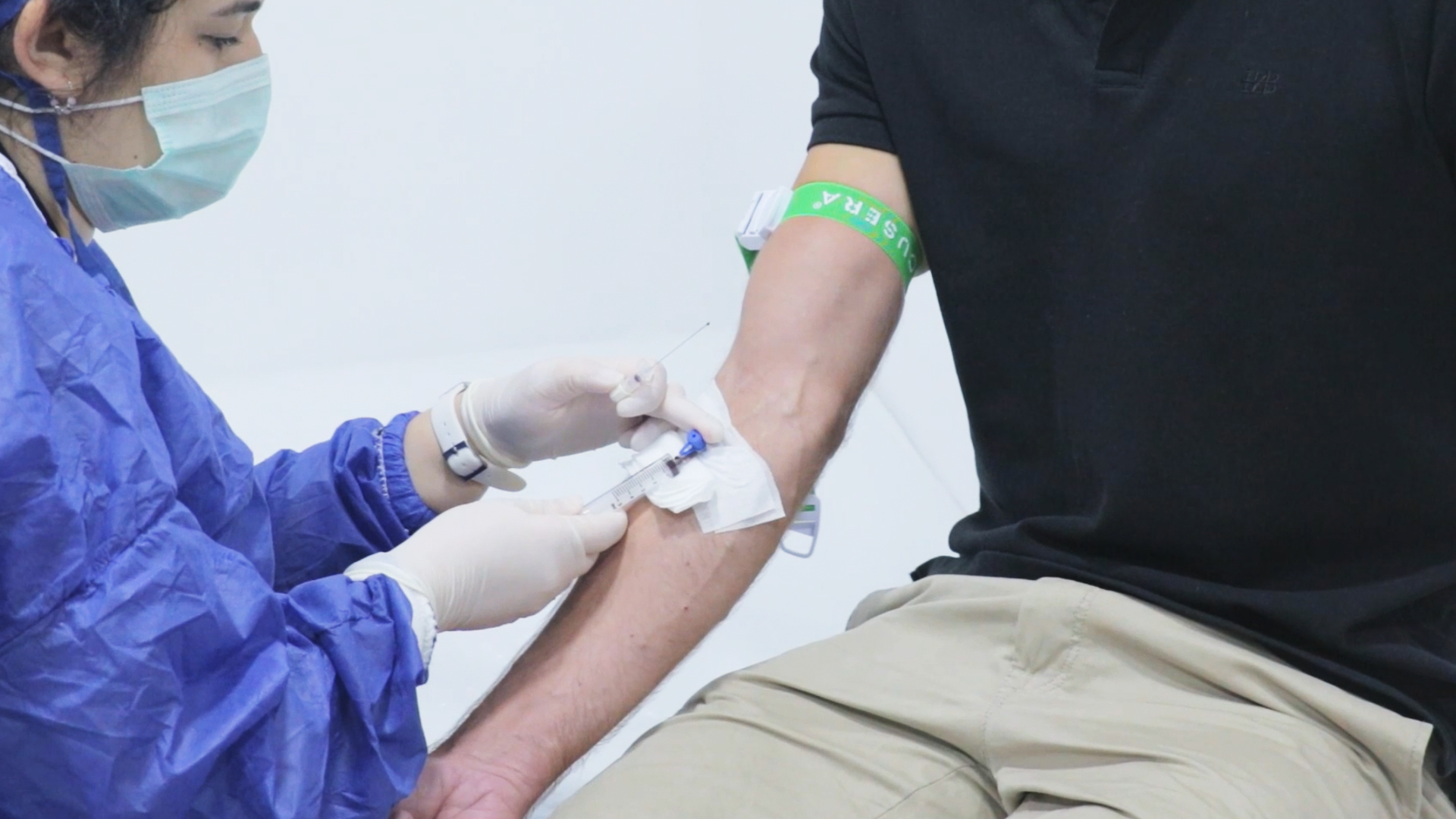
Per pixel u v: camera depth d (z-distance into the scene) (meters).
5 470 0.88
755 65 3.16
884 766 1.23
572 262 3.47
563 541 1.28
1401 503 1.17
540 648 1.31
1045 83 1.25
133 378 1.00
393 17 3.21
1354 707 1.12
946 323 1.36
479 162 3.36
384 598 1.09
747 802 1.18
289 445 2.95
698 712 1.30
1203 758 1.10
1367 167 1.10
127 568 0.94
